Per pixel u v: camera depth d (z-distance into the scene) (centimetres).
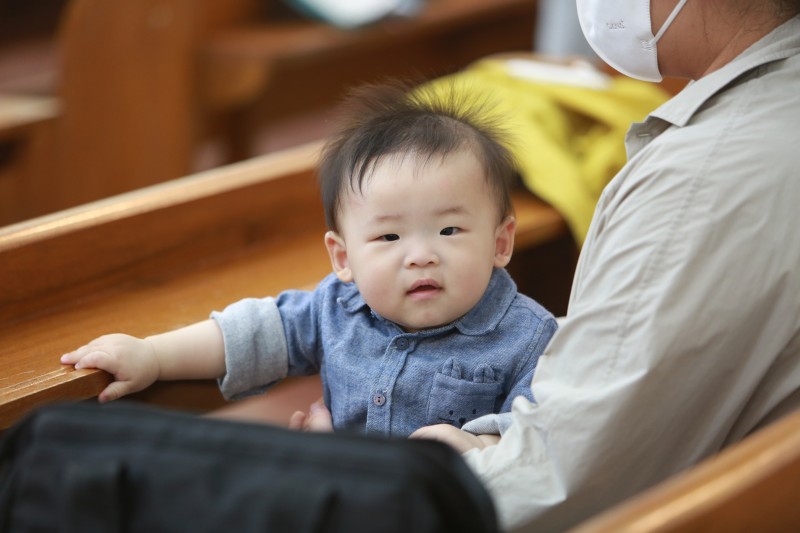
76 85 929
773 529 281
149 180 990
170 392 452
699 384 340
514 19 1424
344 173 427
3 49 1253
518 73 720
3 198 906
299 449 271
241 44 1111
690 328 332
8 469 299
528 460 346
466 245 414
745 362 342
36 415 295
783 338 339
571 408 338
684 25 378
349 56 1315
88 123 940
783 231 334
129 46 941
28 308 475
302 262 551
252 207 561
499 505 343
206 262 545
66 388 405
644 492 351
